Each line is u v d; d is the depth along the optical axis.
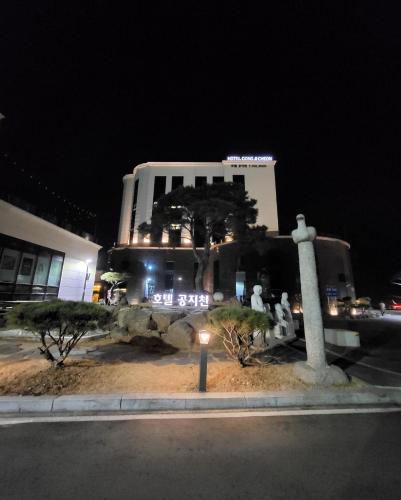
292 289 27.64
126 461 2.75
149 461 2.75
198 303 17.66
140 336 9.02
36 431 3.36
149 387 4.66
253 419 3.79
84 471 2.58
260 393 4.47
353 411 4.13
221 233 20.77
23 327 4.94
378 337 12.45
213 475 2.54
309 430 3.48
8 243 13.09
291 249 28.91
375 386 5.05
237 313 5.73
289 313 11.97
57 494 2.27
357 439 3.27
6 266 12.99
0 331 9.67
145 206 42.56
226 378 5.14
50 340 8.56
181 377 5.21
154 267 38.72
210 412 4.02
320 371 5.12
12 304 12.80
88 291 19.59
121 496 2.25
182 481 2.45
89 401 4.04
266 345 8.73
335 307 27.59
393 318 25.02
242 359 5.91
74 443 3.09
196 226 20.33
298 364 5.56
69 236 17.83
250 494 2.30
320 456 2.89
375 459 2.85
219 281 31.97
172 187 43.59
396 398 4.57
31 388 4.43
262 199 41.12
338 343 10.05
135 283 38.12
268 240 29.28
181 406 4.13
